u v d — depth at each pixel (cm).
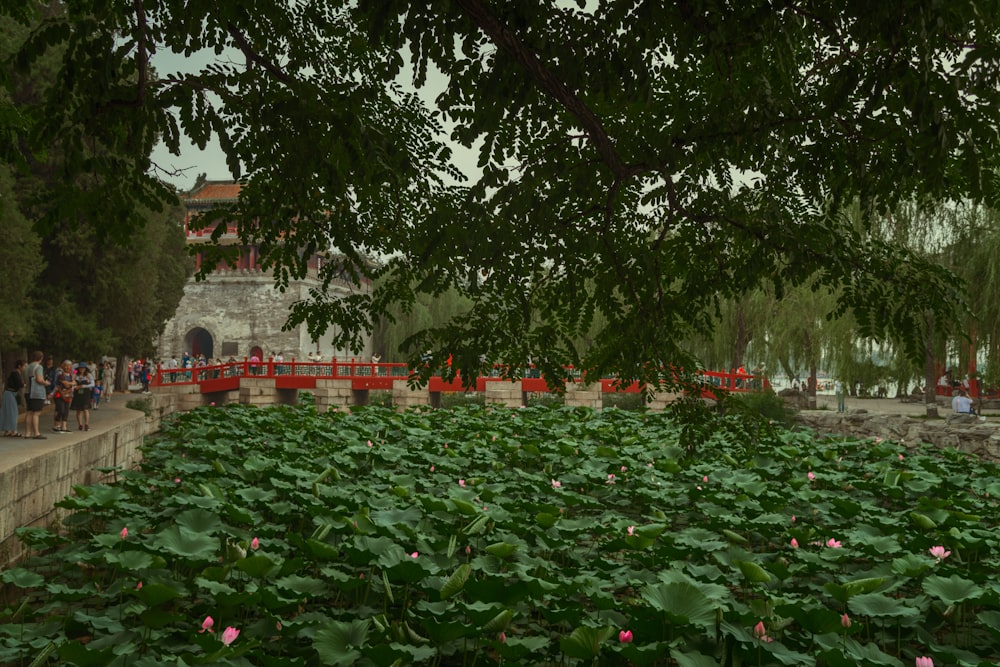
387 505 798
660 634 455
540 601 524
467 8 393
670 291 587
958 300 499
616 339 595
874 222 2156
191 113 465
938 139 344
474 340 549
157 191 517
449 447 1371
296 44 596
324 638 440
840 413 2181
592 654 420
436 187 607
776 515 782
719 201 517
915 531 739
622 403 2961
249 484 998
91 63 447
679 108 478
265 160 525
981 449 1559
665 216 544
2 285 1745
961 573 565
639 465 1195
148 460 1232
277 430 1642
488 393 3044
